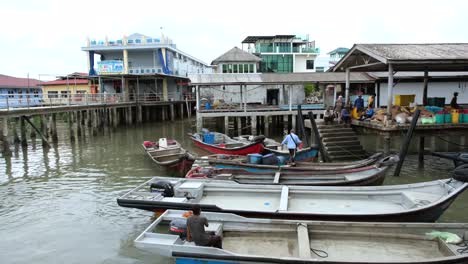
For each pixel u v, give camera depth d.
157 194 9.06
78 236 8.84
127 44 40.34
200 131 25.11
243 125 31.11
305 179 11.01
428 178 13.23
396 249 6.57
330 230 6.96
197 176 11.31
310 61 53.53
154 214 9.66
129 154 19.72
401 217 7.49
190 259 6.19
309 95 38.16
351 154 16.03
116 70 38.06
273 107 27.70
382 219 7.50
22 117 21.52
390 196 8.91
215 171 11.72
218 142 20.30
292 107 27.11
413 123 13.09
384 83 26.52
